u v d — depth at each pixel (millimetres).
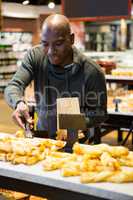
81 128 1835
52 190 1530
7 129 7348
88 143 2312
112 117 4344
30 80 2541
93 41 14266
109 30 14180
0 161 1740
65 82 2441
